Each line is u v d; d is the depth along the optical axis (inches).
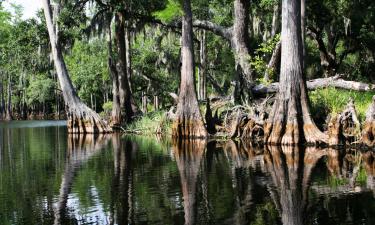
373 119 666.8
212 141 880.3
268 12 1203.9
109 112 1643.7
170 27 1314.0
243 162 597.6
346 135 704.4
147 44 1685.5
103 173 541.3
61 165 616.7
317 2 1085.1
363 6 1082.7
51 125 1861.5
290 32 745.6
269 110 864.3
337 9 1089.4
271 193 412.2
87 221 338.3
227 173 519.8
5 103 2933.1
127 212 359.9
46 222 337.7
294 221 326.6
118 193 428.1
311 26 1138.7
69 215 354.9
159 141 932.0
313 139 725.9
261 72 1033.5
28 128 1633.9
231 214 347.3
